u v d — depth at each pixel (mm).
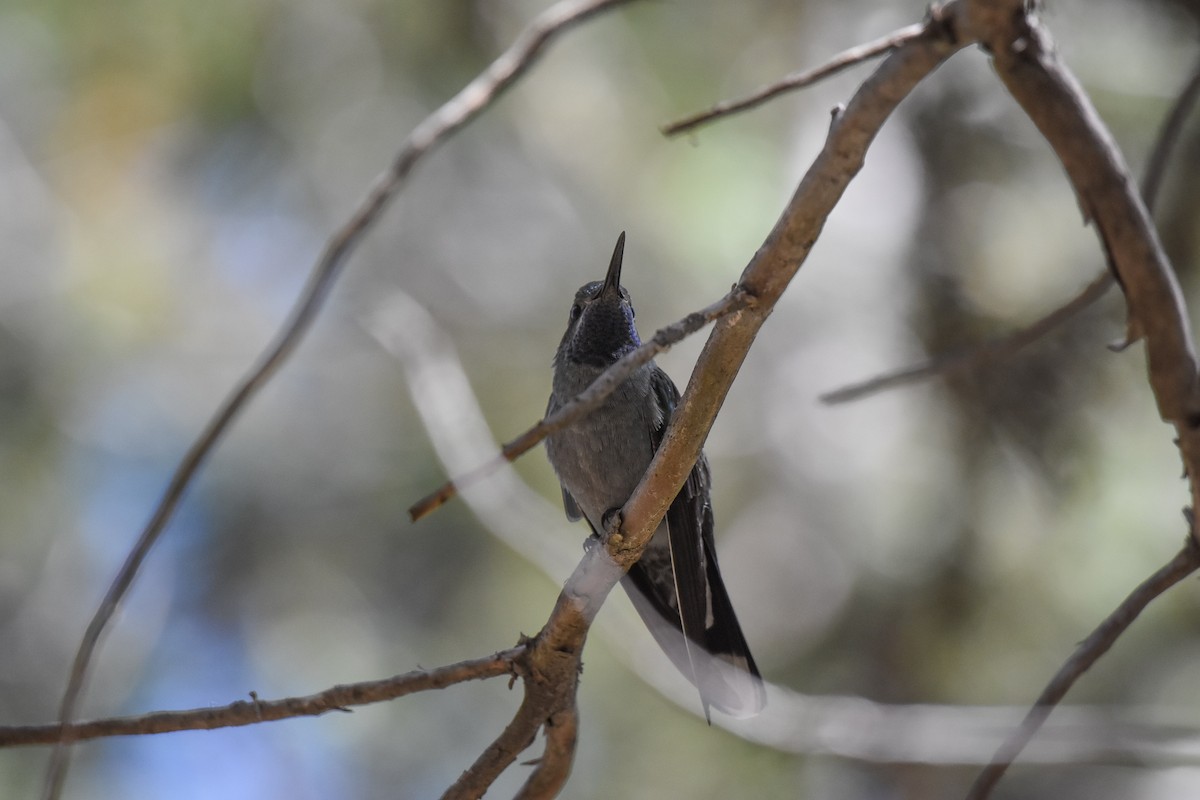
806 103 10609
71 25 10039
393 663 11695
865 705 6812
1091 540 9539
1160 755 6266
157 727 4293
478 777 4797
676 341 3795
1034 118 3482
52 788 4543
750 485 12234
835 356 12031
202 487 12125
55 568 11789
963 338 9625
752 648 11539
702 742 10758
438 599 11766
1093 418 9273
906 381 5094
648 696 10883
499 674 4617
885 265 10992
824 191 3627
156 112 10383
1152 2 9062
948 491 9984
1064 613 9758
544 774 4977
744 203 10383
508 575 11633
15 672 11516
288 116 10617
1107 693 9648
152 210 11008
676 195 10492
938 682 10008
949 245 9844
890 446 11242
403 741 11898
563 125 10773
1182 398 3736
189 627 12102
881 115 3500
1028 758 6379
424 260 11750
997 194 9867
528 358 11773
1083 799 10258
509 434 11539
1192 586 9656
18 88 10336
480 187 11531
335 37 10391
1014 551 9797
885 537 10867
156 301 11250
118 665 11922
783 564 11820
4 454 11297
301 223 11492
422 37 10383
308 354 12148
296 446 12219
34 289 11031
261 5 10141
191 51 10227
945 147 9938
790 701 6953
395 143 10828
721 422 12375
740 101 4090
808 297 11727
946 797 10180
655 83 10516
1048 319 4926
